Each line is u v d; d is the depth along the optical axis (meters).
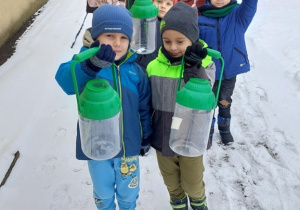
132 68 2.08
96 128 1.64
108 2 3.72
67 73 1.70
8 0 7.27
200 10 3.06
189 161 2.19
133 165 2.21
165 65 2.11
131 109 2.06
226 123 3.44
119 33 1.85
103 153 1.72
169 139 2.08
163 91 2.10
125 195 2.30
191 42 2.01
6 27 7.11
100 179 2.16
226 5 2.95
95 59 1.52
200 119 1.81
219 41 2.99
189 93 1.64
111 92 1.55
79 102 1.52
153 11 2.19
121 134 2.05
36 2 9.21
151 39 2.41
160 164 2.37
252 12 2.85
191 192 2.37
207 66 2.06
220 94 3.26
